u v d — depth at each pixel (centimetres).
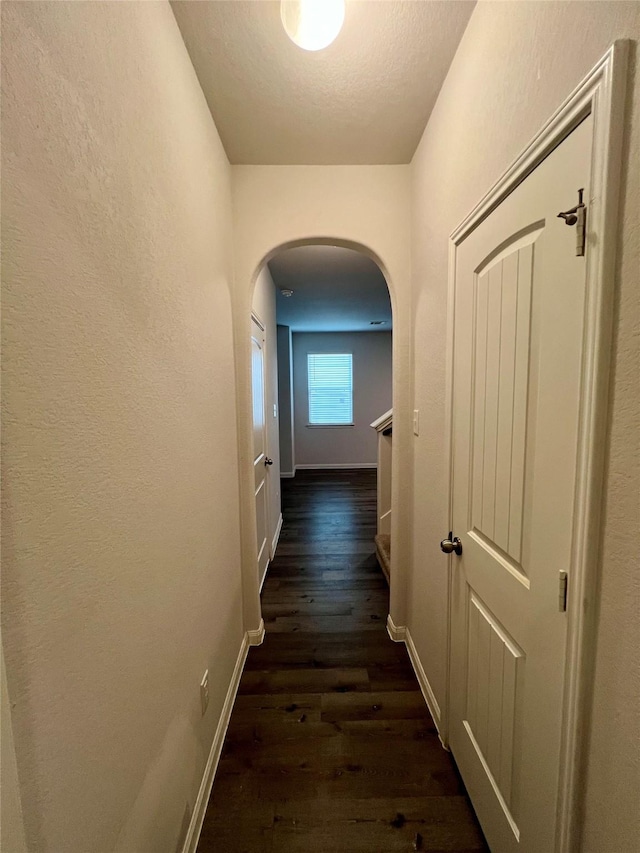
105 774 62
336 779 124
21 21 45
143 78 81
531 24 75
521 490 84
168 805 89
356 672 173
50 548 50
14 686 44
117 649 67
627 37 51
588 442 60
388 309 458
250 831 110
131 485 73
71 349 55
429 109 139
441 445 135
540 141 72
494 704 98
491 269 97
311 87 127
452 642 127
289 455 578
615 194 55
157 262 87
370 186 173
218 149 148
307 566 288
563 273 68
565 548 68
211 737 125
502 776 94
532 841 81
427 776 125
